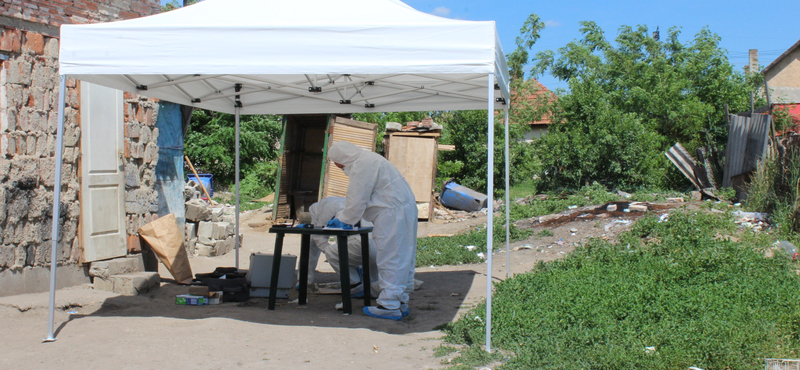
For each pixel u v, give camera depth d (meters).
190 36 4.92
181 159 9.42
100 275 6.84
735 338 4.18
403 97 8.01
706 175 17.53
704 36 25.97
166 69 4.95
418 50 4.75
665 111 22.92
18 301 5.78
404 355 4.55
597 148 19.55
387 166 5.91
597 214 12.20
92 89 6.90
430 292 7.31
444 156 23.62
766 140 13.36
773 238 8.81
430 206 16.22
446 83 7.26
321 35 4.84
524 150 23.67
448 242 11.21
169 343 4.71
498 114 24.14
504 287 6.51
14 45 6.11
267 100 8.07
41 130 6.41
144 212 7.71
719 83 23.80
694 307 5.00
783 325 4.58
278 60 4.88
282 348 4.66
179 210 9.34
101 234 7.03
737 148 15.71
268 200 19.80
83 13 6.97
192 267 9.07
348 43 4.81
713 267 6.57
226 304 6.40
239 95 7.89
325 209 6.69
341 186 14.72
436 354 4.54
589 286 5.90
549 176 21.02
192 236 10.26
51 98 6.54
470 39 4.70
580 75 28.53
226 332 5.04
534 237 11.12
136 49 4.95
